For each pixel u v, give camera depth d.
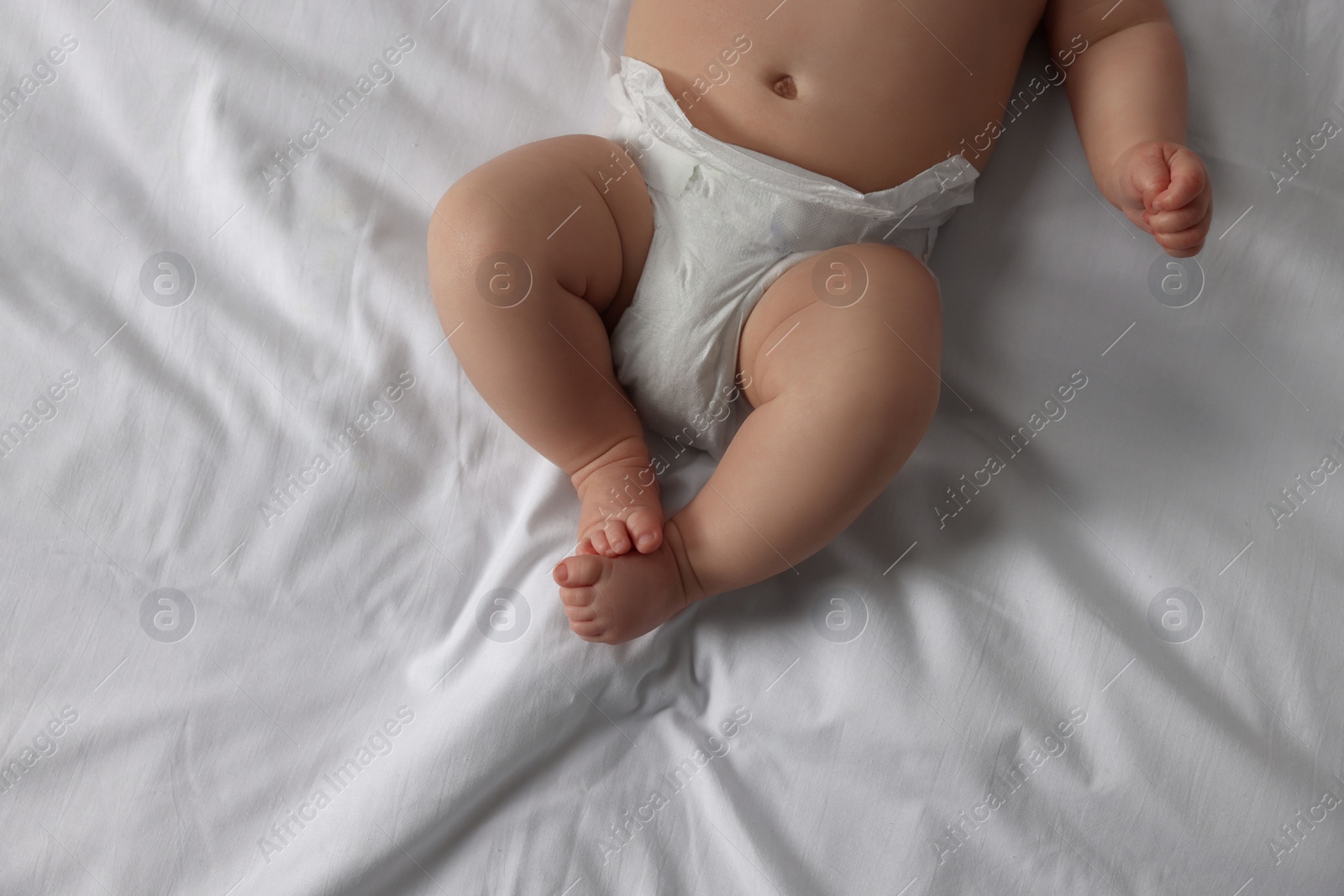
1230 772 1.12
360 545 1.24
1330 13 1.36
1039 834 1.12
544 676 1.15
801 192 1.19
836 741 1.17
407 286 1.33
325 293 1.32
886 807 1.14
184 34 1.40
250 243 1.33
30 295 1.31
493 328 1.10
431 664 1.19
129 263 1.33
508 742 1.13
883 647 1.19
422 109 1.41
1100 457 1.27
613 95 1.28
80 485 1.24
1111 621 1.20
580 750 1.18
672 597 1.14
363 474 1.26
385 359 1.30
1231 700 1.17
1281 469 1.25
